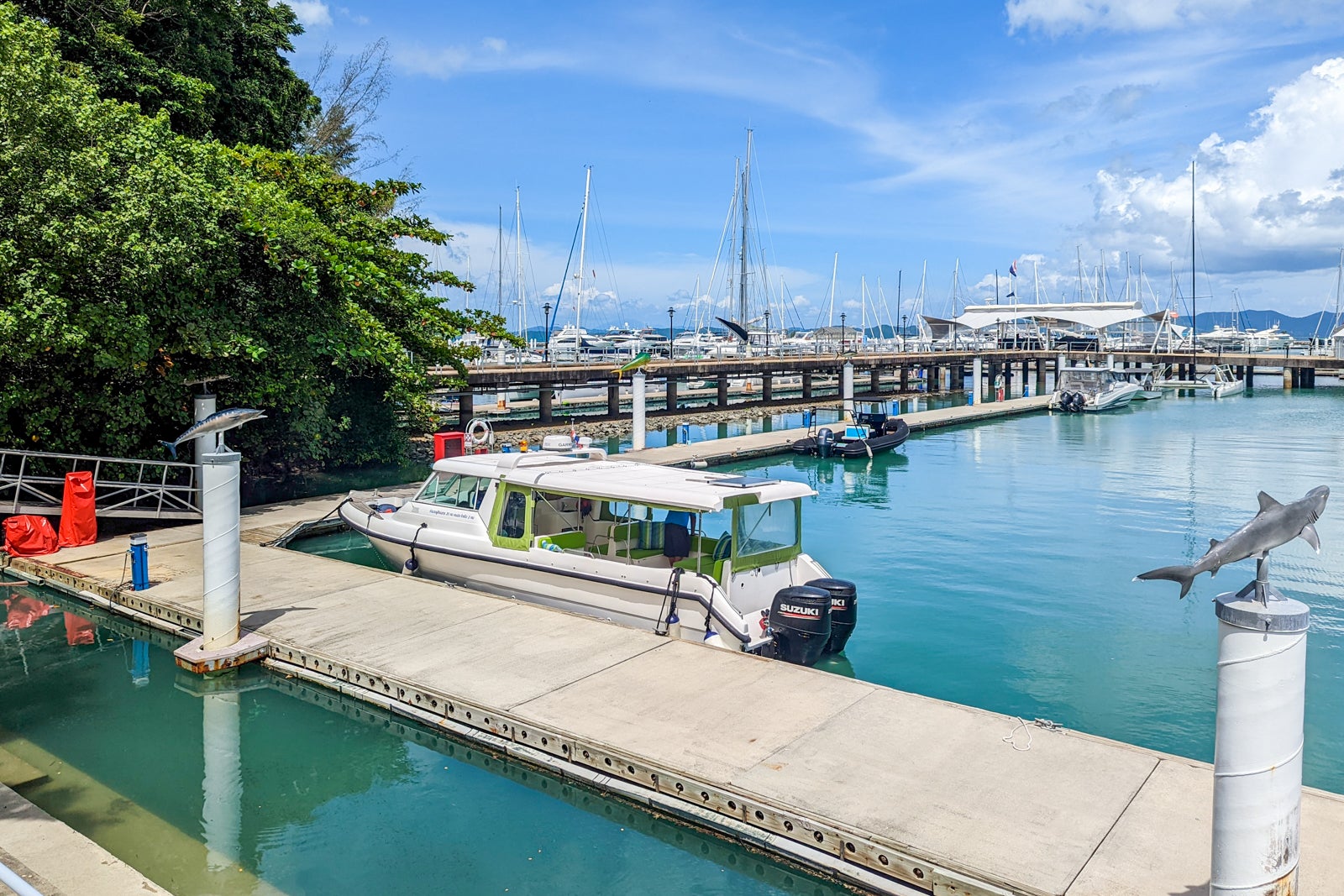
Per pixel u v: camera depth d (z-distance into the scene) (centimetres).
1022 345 8869
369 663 920
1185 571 430
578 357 5341
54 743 857
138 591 1218
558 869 644
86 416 1728
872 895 579
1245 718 433
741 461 2966
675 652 948
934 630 1234
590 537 1283
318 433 2303
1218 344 7912
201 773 797
